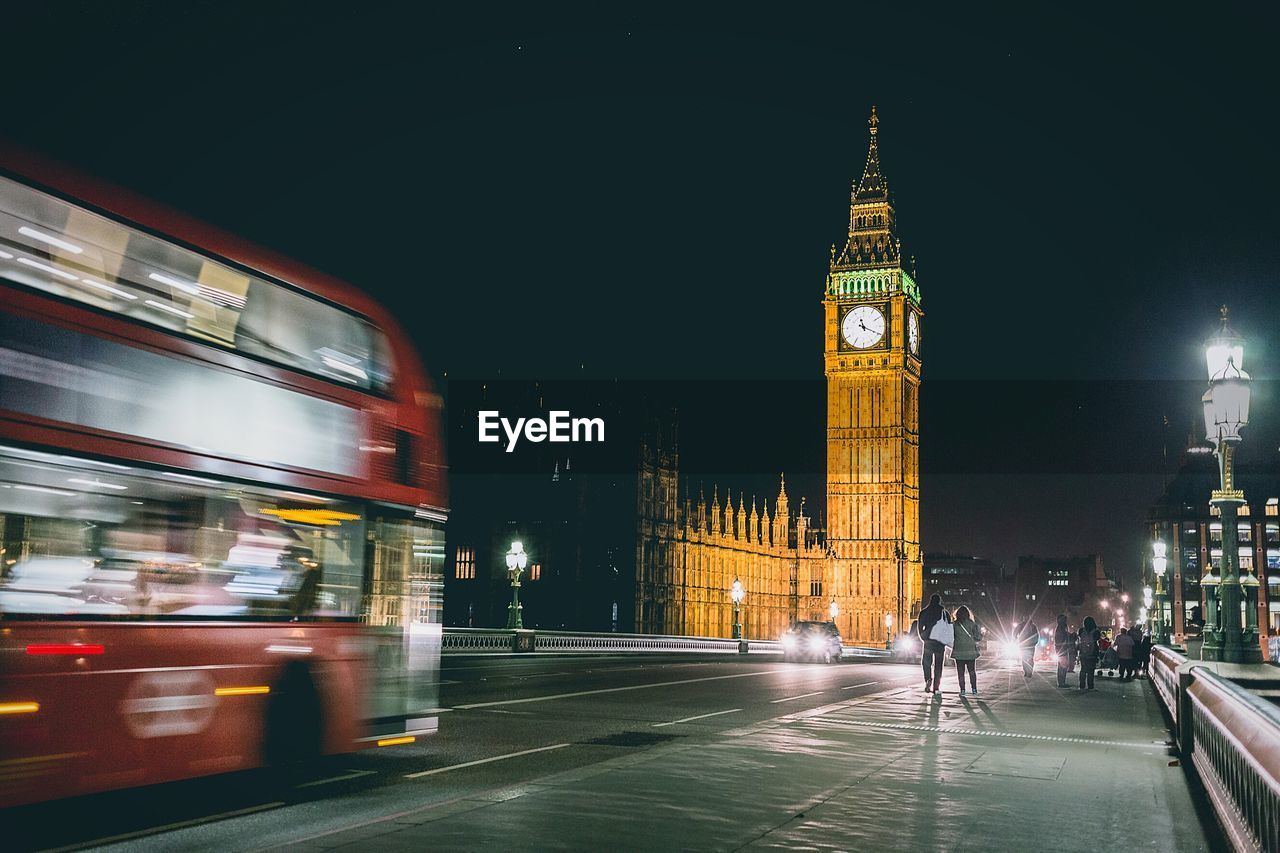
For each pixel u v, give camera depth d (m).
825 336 175.75
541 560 128.88
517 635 52.41
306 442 12.79
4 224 9.72
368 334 13.92
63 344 10.11
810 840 9.96
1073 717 22.83
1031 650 40.09
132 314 10.77
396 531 14.27
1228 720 10.52
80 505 10.23
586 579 128.75
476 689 28.27
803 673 40.22
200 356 11.46
